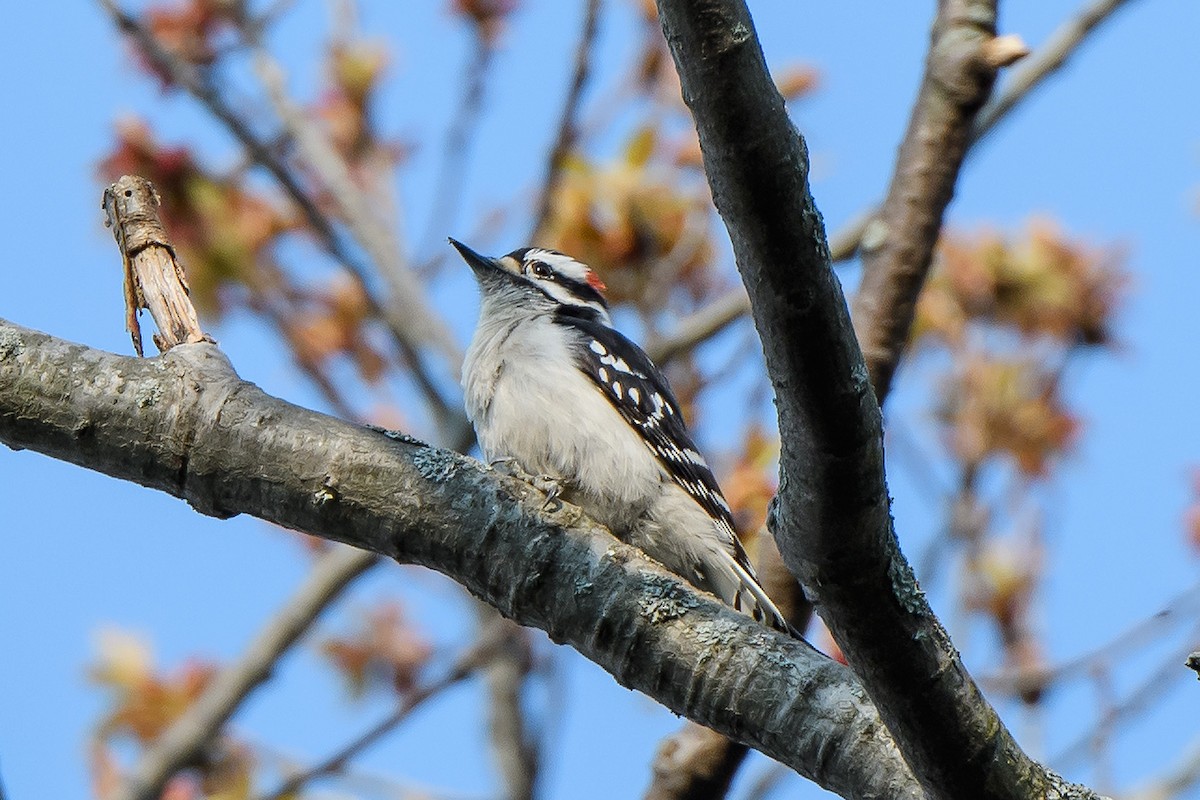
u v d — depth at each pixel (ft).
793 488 16.47
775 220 15.40
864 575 16.40
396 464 20.70
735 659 19.34
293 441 20.59
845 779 18.37
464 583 20.94
